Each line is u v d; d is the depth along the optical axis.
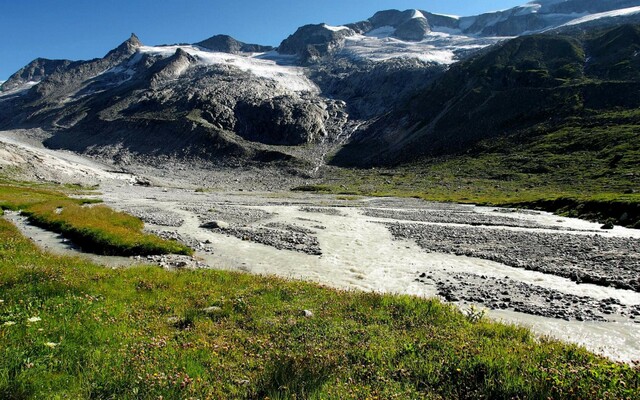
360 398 7.10
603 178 84.38
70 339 9.37
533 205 64.94
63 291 13.91
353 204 75.38
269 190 127.38
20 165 120.31
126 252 26.73
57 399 6.63
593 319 15.68
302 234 36.69
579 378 7.64
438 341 10.23
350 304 14.04
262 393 7.23
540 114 152.12
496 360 8.61
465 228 41.62
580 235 36.38
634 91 140.38
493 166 120.81
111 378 7.43
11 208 49.75
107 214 42.53
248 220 46.66
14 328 9.69
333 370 8.25
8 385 6.82
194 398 6.90
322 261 26.30
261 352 9.40
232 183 150.75
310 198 92.56
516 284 20.75
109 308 12.33
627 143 102.12
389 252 29.39
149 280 16.78
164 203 69.44
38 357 8.10
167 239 32.31
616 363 9.09
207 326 11.17
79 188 107.75
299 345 9.91
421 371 8.42
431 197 90.25
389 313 13.19
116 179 140.50
